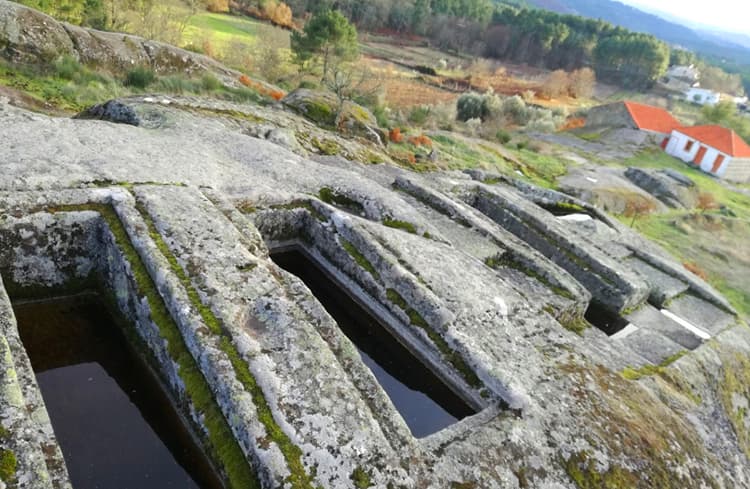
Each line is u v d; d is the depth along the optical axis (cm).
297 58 3647
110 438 358
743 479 527
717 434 580
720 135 4569
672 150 4772
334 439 332
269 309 410
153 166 571
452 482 349
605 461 413
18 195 426
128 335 430
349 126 1803
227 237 472
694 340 805
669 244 2239
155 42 2083
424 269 558
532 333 545
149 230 445
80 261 455
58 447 284
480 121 4212
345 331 534
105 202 464
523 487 368
